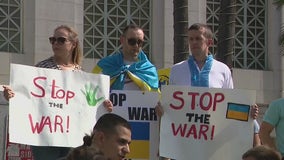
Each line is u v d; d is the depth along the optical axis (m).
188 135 7.62
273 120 7.85
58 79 7.23
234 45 19.94
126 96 7.77
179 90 7.62
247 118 7.67
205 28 7.86
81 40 18.45
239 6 20.06
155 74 8.11
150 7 19.28
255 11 20.25
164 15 19.28
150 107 7.80
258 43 20.27
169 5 19.36
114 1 18.92
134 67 7.98
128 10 19.06
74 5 18.52
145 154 7.82
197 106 7.63
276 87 20.33
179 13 14.27
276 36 20.28
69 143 7.19
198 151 7.62
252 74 20.00
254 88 20.00
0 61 17.72
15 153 8.84
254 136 7.96
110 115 5.62
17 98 6.99
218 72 7.89
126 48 8.01
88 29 18.66
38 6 18.22
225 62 14.39
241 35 20.06
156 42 19.22
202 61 7.91
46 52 18.27
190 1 19.50
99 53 18.66
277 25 20.25
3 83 17.70
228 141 7.66
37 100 7.11
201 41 7.82
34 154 7.30
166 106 7.62
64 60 7.47
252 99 7.68
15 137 6.93
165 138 7.60
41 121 7.09
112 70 7.98
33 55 18.12
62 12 18.41
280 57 20.33
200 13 19.64
